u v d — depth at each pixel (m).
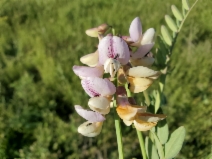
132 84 0.09
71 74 0.30
